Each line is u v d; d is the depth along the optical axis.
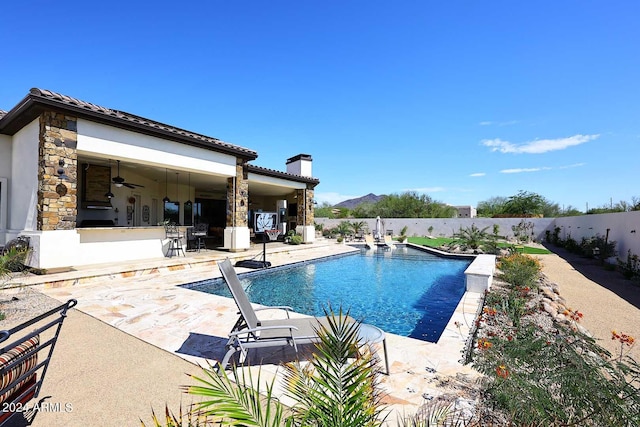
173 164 11.20
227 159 13.43
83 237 9.66
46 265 7.92
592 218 16.88
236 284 4.09
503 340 3.83
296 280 11.12
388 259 16.47
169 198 17.44
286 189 20.97
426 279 11.50
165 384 3.23
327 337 1.87
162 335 4.62
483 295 7.56
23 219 8.93
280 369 3.62
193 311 5.84
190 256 12.48
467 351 4.21
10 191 9.88
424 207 37.75
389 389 3.19
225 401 1.57
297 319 4.30
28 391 2.38
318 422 1.59
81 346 4.17
